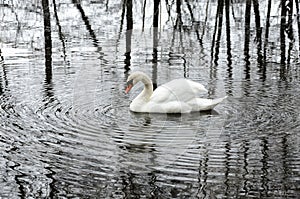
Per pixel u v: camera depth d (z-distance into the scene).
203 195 8.12
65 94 13.53
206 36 21.50
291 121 11.48
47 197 8.09
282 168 9.01
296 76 15.46
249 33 22.11
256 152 9.73
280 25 23.06
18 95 13.45
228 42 20.45
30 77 15.28
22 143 10.12
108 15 25.00
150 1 25.52
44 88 14.08
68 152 9.69
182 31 21.83
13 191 8.28
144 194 8.17
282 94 13.55
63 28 22.84
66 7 25.66
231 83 14.68
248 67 16.61
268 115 11.92
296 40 20.73
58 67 16.47
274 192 8.19
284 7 22.58
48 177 8.70
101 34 21.72
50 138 10.41
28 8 24.59
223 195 8.12
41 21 23.38
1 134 10.59
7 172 8.87
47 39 20.03
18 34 21.47
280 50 19.16
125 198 8.06
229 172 8.87
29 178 8.67
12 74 15.68
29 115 11.88
